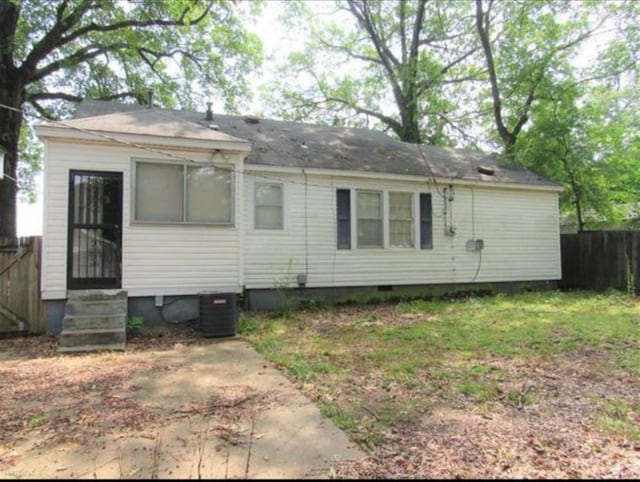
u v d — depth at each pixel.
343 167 11.01
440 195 12.33
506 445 3.21
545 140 14.75
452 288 12.55
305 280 10.60
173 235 8.16
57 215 7.50
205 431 3.51
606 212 15.08
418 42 21.11
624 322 8.11
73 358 6.04
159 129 8.17
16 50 12.93
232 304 7.54
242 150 8.52
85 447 3.23
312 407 4.03
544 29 16.16
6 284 7.66
